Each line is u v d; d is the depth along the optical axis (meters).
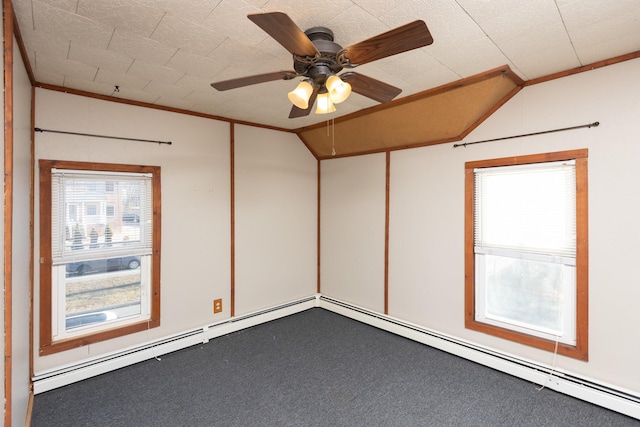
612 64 2.23
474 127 2.96
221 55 2.15
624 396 2.19
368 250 3.98
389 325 3.66
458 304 3.13
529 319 2.74
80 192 2.74
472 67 2.35
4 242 1.37
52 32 1.83
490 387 2.56
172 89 2.73
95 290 2.85
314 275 4.61
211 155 3.54
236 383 2.64
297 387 2.58
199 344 3.35
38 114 2.51
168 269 3.23
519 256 2.74
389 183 3.72
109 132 2.86
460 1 1.57
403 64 2.29
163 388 2.57
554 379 2.49
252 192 3.91
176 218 3.28
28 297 2.25
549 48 2.08
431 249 3.34
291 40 1.43
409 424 2.15
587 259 2.37
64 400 2.40
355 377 2.72
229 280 3.70
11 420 1.44
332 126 3.82
